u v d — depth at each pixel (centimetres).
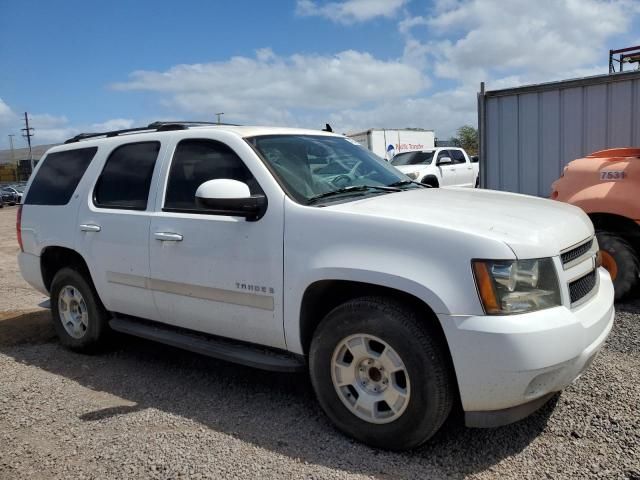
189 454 319
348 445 324
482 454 307
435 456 308
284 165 377
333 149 434
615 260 559
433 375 292
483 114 890
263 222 351
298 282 333
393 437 307
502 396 279
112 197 458
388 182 425
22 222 539
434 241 293
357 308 313
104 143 485
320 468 300
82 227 466
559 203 391
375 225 311
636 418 333
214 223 374
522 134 854
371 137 2517
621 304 564
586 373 397
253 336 369
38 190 533
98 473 304
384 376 311
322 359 329
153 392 413
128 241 429
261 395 400
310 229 332
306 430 344
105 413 380
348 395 326
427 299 287
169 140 428
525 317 278
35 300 736
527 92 838
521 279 281
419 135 2742
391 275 296
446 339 287
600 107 770
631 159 575
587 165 596
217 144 396
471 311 279
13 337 567
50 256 522
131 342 533
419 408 296
